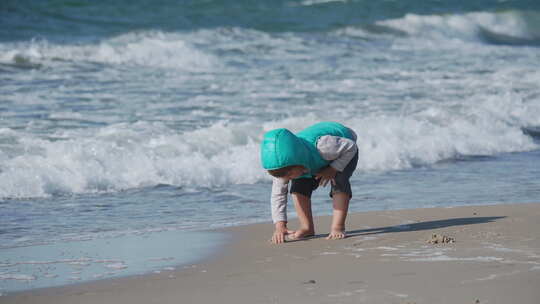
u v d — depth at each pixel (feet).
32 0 215.31
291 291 37.52
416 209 64.64
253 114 111.86
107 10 216.33
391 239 51.24
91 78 139.74
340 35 218.59
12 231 58.29
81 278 42.39
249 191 77.66
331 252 47.50
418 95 134.00
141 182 79.61
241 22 220.64
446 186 79.30
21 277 42.78
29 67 146.72
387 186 79.56
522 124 120.78
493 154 103.09
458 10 273.95
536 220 57.41
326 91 134.10
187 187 79.25
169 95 125.59
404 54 193.67
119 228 59.31
